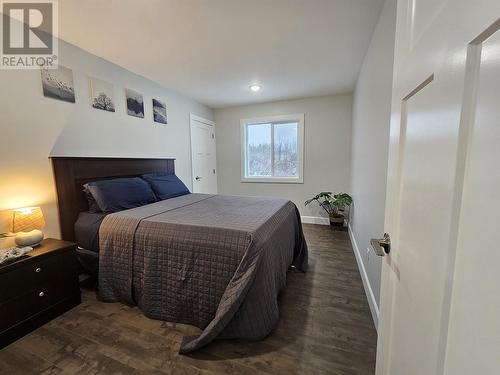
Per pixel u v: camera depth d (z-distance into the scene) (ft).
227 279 4.97
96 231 6.46
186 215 6.47
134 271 5.84
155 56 8.04
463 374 1.29
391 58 4.94
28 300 5.11
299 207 14.60
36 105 6.32
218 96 12.90
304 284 7.21
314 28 6.53
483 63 1.19
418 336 1.92
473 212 1.24
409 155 2.23
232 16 5.94
